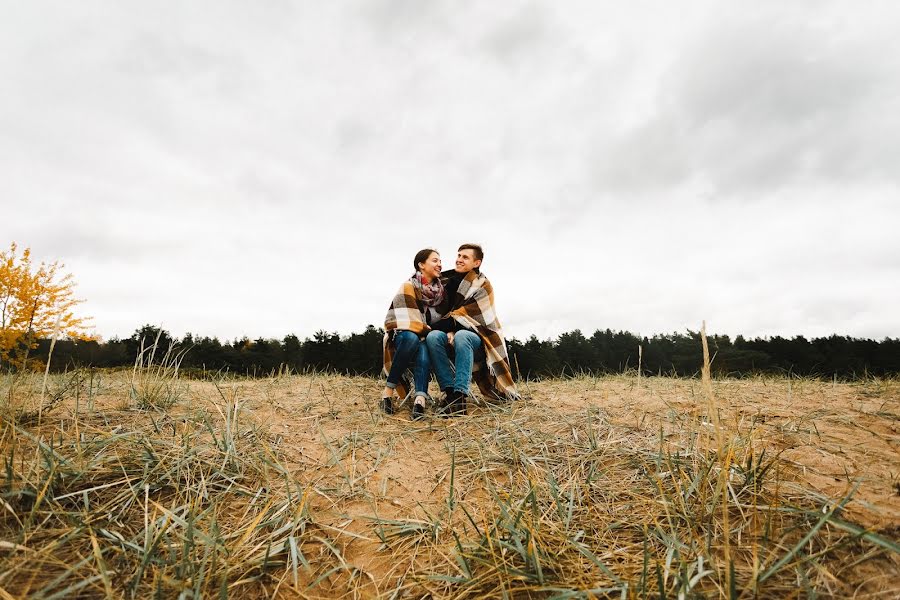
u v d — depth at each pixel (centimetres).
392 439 246
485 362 335
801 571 120
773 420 243
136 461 180
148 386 273
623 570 130
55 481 158
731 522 147
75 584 118
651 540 143
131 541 136
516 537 138
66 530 135
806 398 298
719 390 339
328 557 146
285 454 217
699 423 244
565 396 344
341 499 180
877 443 203
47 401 232
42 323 899
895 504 146
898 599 109
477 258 346
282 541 144
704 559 127
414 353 309
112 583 120
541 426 257
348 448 228
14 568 118
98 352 1235
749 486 162
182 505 160
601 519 159
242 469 191
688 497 157
